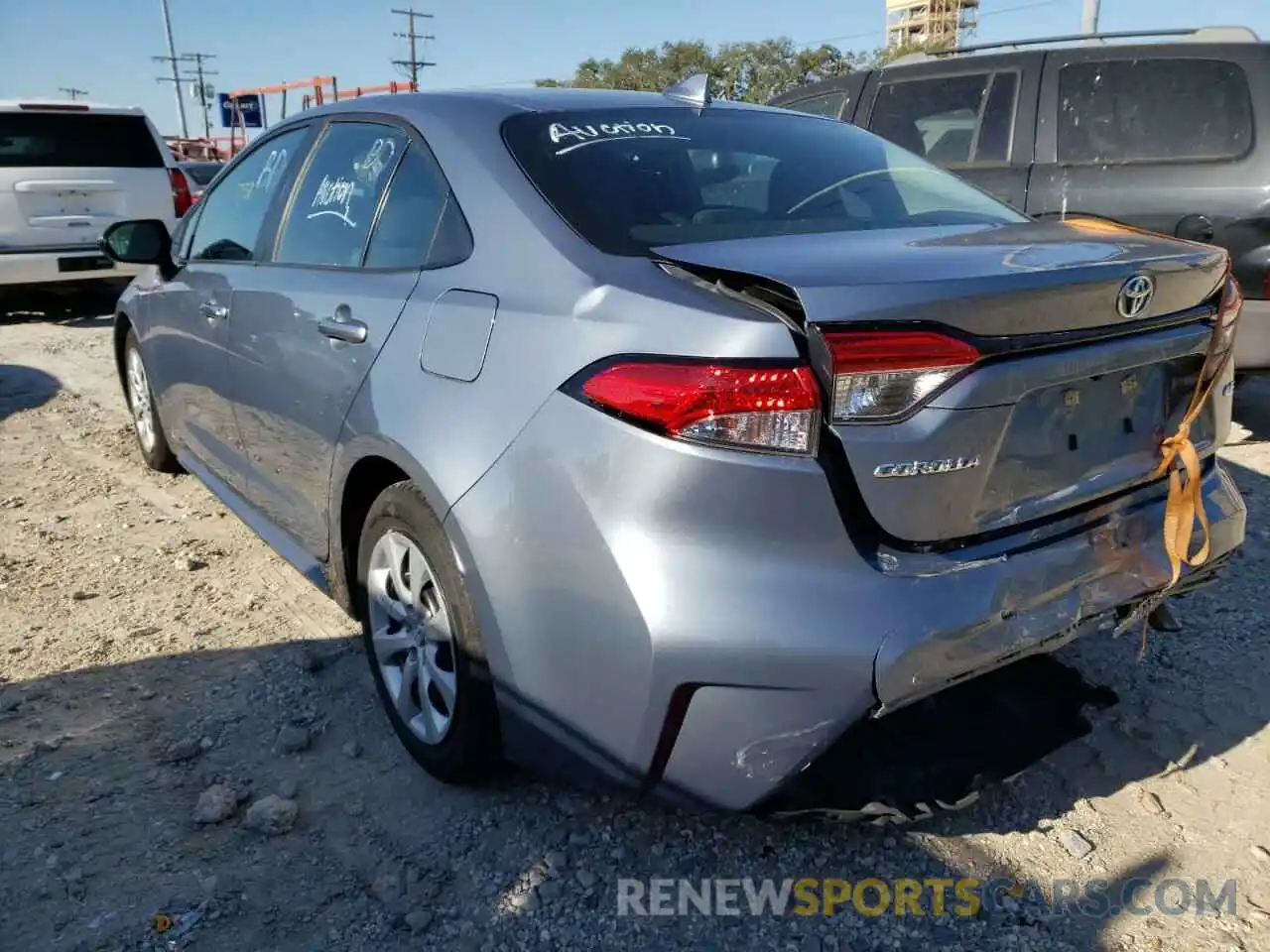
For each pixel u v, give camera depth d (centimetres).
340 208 320
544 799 270
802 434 196
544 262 239
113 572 411
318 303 303
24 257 973
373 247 298
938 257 218
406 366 261
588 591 212
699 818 262
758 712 203
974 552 215
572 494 214
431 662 267
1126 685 320
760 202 271
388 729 303
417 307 264
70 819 261
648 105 307
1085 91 567
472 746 254
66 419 645
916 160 331
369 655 297
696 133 296
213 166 1869
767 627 199
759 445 196
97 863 246
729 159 288
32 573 409
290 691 322
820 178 290
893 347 195
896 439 199
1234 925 229
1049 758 286
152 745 294
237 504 403
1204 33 557
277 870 246
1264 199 510
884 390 197
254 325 341
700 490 199
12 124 970
